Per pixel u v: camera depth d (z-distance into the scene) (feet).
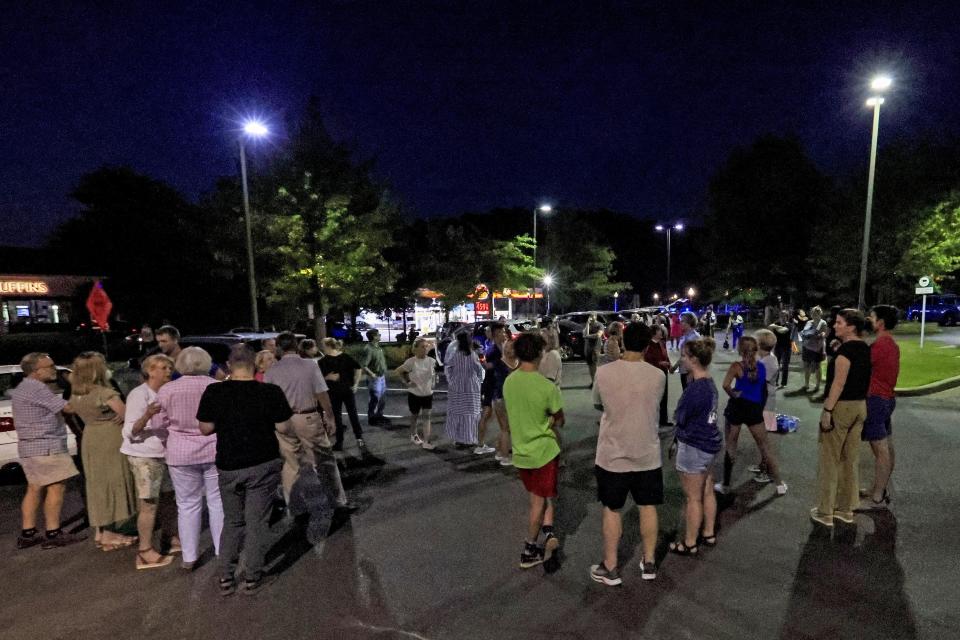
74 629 12.46
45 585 14.51
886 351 17.22
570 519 17.75
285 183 58.44
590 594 13.28
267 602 13.35
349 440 28.66
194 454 14.52
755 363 18.52
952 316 101.71
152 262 100.99
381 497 20.13
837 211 102.63
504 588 13.67
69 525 18.49
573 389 43.01
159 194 107.76
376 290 64.64
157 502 15.47
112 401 15.70
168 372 15.46
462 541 16.38
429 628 12.11
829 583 13.50
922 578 13.65
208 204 69.41
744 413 18.76
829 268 101.96
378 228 63.93
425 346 26.89
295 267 58.90
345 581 14.23
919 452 23.84
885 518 17.17
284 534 17.12
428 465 23.90
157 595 13.84
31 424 16.58
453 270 83.66
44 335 82.02
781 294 136.67
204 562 15.60
